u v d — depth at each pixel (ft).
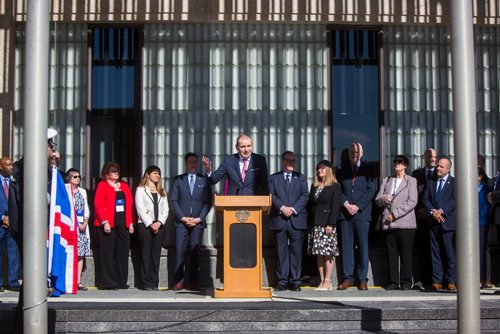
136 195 40.63
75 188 40.09
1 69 42.75
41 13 26.68
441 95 44.47
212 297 35.29
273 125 43.86
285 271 39.40
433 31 44.62
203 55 43.93
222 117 43.78
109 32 44.19
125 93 44.04
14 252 39.45
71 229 29.60
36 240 26.32
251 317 29.94
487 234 40.11
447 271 39.01
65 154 43.42
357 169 40.45
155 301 33.30
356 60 44.47
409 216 39.60
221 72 43.96
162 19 43.45
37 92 26.53
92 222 42.96
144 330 29.73
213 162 43.60
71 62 43.73
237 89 43.93
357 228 39.99
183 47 43.96
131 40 44.21
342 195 40.29
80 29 43.86
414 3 44.06
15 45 43.34
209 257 41.57
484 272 40.06
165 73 43.80
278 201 39.34
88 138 43.45
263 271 41.52
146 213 40.22
